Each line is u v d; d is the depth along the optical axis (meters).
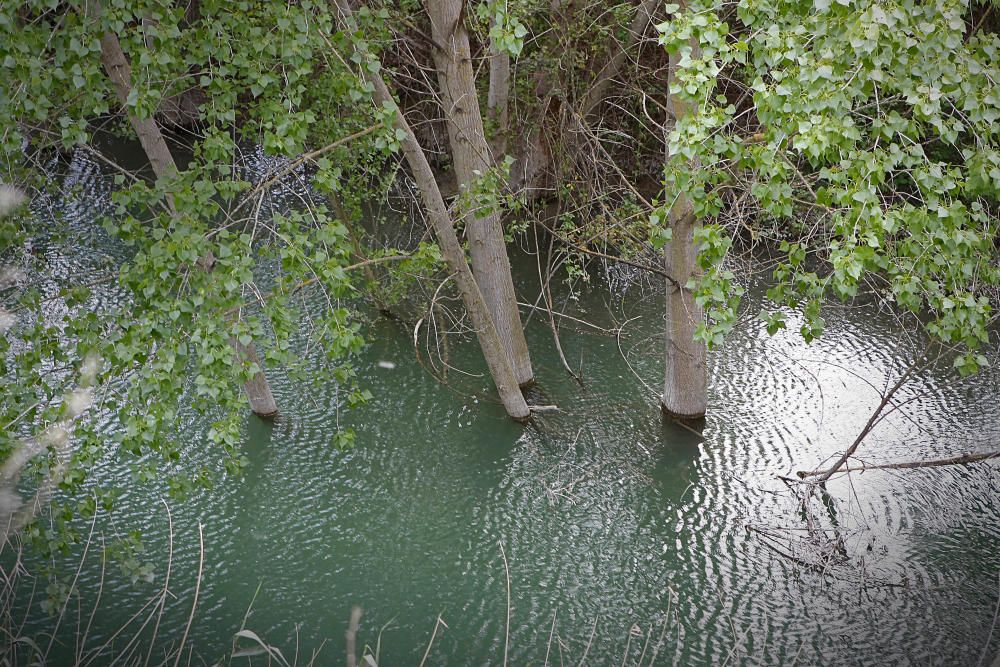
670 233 8.84
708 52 6.56
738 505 11.98
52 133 9.07
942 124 6.05
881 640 9.66
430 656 9.70
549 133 19.45
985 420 13.39
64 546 8.22
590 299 17.92
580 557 11.22
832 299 17.22
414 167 11.96
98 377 8.05
